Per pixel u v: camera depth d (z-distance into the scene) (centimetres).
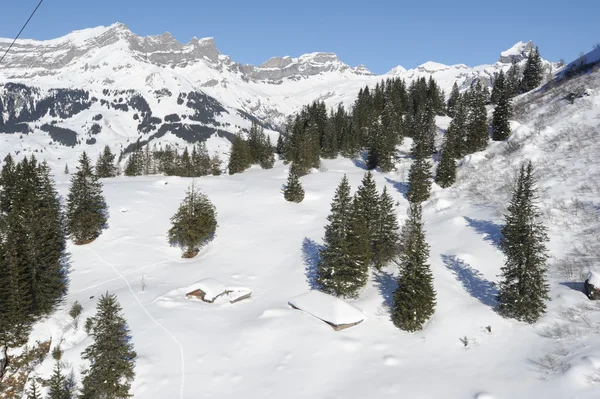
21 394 3391
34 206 5222
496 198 5800
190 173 11362
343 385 2805
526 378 2575
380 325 3616
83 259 5562
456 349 3102
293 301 3997
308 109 14325
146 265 5438
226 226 6569
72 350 3597
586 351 2616
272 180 9069
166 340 3506
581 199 4806
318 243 5697
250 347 3341
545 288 3512
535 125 7694
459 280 4156
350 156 11331
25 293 4016
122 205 7100
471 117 8638
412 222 4809
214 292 4300
